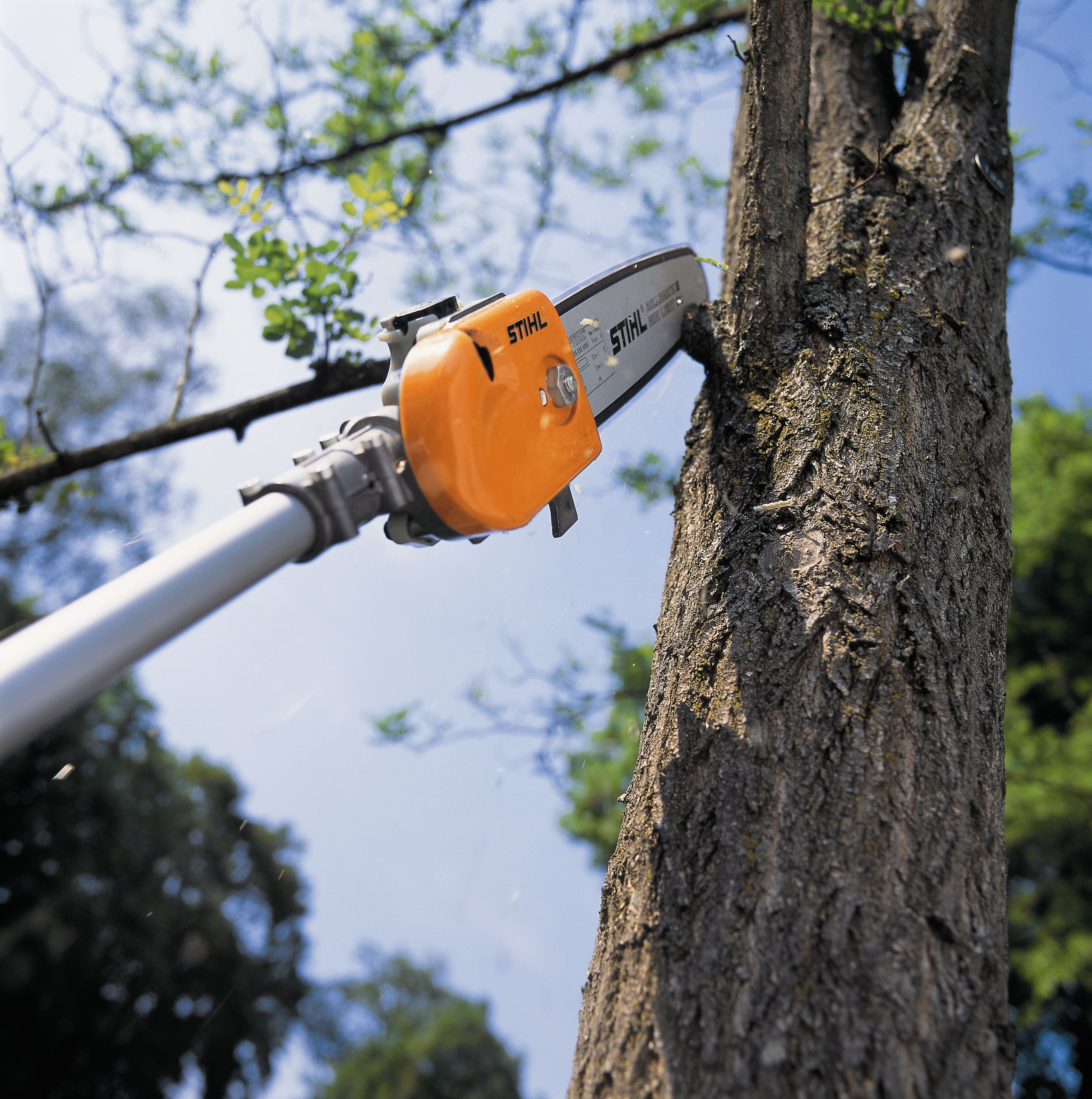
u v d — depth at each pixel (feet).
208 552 2.45
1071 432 32.99
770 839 2.75
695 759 3.09
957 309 4.30
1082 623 33.04
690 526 4.03
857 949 2.48
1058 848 24.41
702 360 4.75
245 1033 39.34
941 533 3.49
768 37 4.34
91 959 34.73
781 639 3.22
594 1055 2.65
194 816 42.80
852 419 3.72
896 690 3.01
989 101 5.29
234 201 6.86
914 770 2.84
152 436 7.07
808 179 4.45
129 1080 34.63
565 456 4.04
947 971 2.46
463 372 3.36
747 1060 2.34
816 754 2.89
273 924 44.91
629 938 2.82
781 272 4.26
